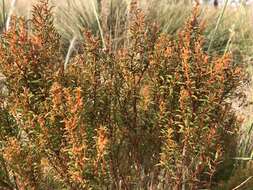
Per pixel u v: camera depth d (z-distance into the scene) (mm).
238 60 7148
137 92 3236
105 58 3242
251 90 5301
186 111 2955
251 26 7992
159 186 3455
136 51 3264
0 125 3064
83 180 2734
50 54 3158
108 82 3203
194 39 3172
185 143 3014
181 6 8305
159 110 3195
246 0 8016
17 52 2951
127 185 3342
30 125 2838
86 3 7645
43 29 3191
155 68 3146
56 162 2951
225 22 8055
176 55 3184
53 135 2861
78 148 2689
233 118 3336
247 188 3791
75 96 3006
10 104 2984
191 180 3199
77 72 3139
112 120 3260
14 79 2967
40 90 3020
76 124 2705
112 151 3205
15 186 3268
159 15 7742
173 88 3113
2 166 3064
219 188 3840
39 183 3016
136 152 3393
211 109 2975
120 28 6375
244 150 4195
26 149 2924
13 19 3133
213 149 3445
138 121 3320
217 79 2975
